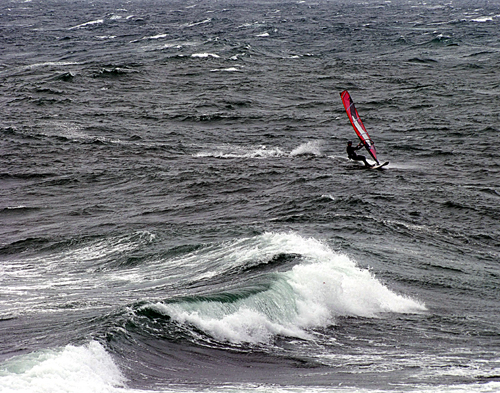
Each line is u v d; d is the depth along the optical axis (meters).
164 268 60.16
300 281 49.03
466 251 66.06
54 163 110.06
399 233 70.56
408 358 40.28
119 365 35.69
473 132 131.12
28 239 72.12
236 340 41.38
